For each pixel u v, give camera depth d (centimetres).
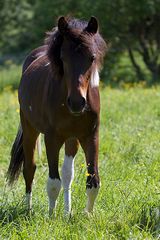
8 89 3075
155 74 4391
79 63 936
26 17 5828
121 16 4253
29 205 1113
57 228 936
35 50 1291
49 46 1012
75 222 967
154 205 1021
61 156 1502
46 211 1068
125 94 2558
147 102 2272
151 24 4353
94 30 978
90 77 978
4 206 1081
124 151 1488
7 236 928
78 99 921
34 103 1116
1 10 5850
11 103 2348
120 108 2138
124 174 1273
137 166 1348
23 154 1244
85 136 1047
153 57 4412
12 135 1711
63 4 4428
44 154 1520
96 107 1030
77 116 1009
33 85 1136
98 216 984
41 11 4544
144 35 4388
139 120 1908
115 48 4425
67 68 946
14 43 6244
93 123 1033
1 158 1523
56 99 1020
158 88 2867
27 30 5850
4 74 4788
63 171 1085
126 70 4644
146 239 880
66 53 945
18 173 1252
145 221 957
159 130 1720
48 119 1049
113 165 1359
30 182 1190
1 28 6016
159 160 1396
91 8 4266
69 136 1048
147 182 1140
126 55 4916
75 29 956
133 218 959
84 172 1188
